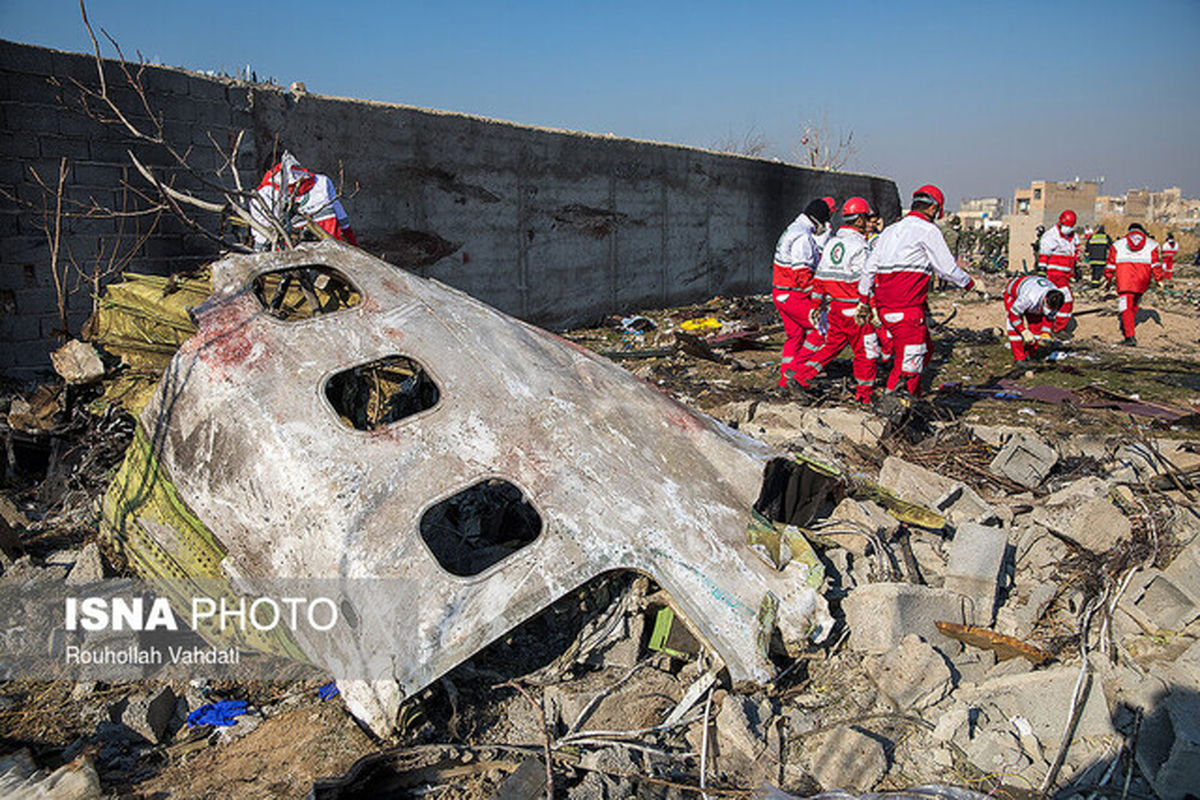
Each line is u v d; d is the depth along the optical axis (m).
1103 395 7.48
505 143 10.05
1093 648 3.34
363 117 8.22
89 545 3.50
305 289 3.89
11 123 5.67
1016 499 4.75
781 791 2.62
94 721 2.92
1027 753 2.83
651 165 12.75
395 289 3.52
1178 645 3.28
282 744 2.78
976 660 3.26
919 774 2.77
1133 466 4.89
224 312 3.31
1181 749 2.61
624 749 2.73
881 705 3.05
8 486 4.70
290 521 2.84
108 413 4.67
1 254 5.72
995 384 8.16
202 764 2.71
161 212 6.57
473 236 9.81
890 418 5.77
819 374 8.20
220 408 3.05
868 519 3.81
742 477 3.33
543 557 2.80
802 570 3.02
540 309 11.03
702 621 2.89
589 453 3.10
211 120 6.84
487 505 3.74
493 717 2.91
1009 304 9.23
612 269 12.27
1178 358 9.57
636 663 3.06
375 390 4.16
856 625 3.28
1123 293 10.31
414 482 2.87
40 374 5.95
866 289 6.60
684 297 14.08
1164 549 3.83
